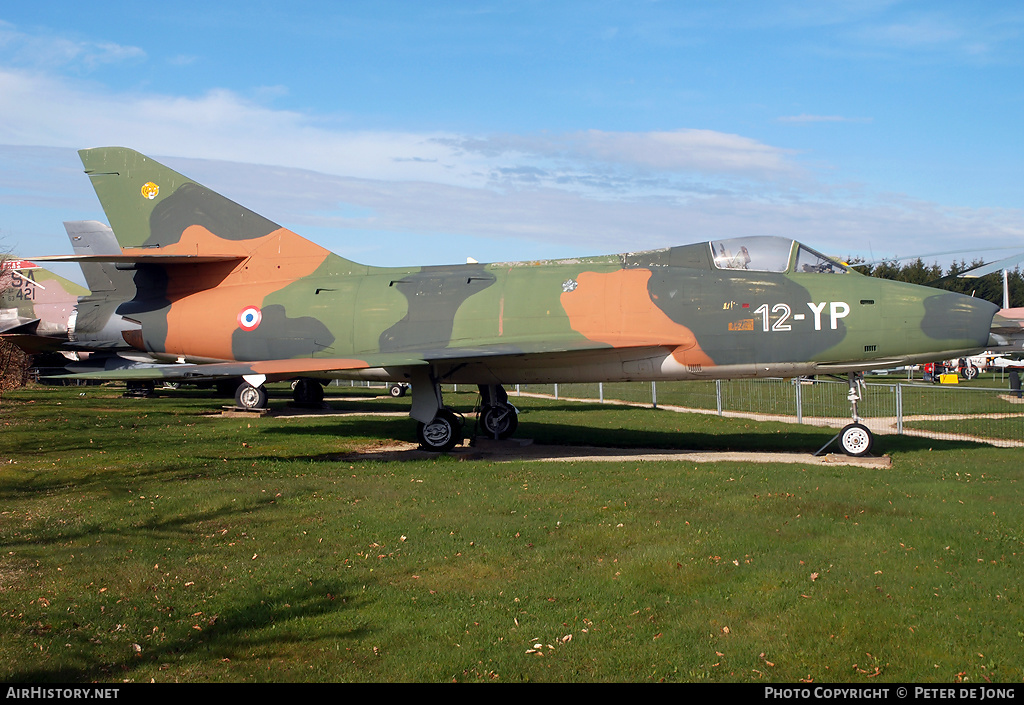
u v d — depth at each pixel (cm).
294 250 1703
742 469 1145
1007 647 519
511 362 1454
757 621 564
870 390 2712
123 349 2214
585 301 1420
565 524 820
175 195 1758
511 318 1448
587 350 1366
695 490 984
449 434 1439
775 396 2812
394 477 1104
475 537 778
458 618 573
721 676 485
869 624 555
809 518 831
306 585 644
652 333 1370
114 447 1429
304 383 2409
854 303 1313
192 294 1745
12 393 3089
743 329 1341
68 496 977
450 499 948
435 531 802
